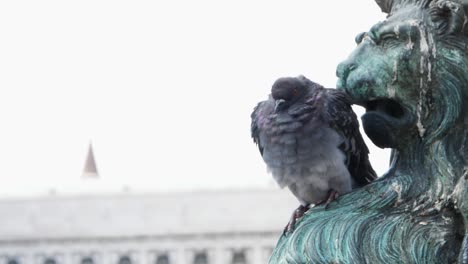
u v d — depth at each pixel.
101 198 74.19
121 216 73.69
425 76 3.31
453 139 3.33
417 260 3.26
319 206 3.48
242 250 72.25
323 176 4.32
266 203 72.19
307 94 4.53
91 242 73.69
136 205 73.56
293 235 3.42
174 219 73.12
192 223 72.62
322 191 4.39
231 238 72.44
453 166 3.30
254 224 72.06
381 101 3.43
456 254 3.27
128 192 73.81
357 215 3.38
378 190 3.42
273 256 3.49
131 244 73.19
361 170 4.40
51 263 73.75
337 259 3.30
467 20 3.26
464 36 3.29
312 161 4.37
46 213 74.38
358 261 3.28
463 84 3.29
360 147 4.38
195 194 72.94
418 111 3.34
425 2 3.34
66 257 73.38
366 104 3.47
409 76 3.32
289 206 72.50
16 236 74.00
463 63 3.28
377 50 3.36
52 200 74.12
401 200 3.38
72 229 73.75
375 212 3.38
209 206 73.00
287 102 4.50
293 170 4.45
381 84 3.34
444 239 3.27
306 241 3.37
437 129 3.33
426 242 3.28
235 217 72.56
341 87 3.43
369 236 3.33
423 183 3.37
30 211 74.44
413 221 3.32
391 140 3.42
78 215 74.19
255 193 72.00
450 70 3.29
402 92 3.34
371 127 3.43
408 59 3.30
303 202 4.55
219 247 72.44
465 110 3.31
